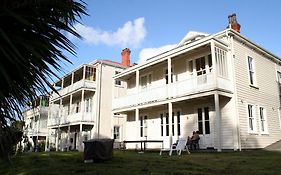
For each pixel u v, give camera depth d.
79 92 26.81
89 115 25.16
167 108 18.39
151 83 20.23
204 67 16.11
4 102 2.54
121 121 26.50
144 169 6.90
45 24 2.61
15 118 2.69
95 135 24.64
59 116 29.55
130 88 22.78
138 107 18.62
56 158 10.88
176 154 12.23
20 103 2.66
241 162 8.07
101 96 25.84
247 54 16.06
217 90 13.42
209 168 7.01
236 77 14.62
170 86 16.25
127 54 28.89
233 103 14.17
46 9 2.63
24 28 2.53
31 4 2.50
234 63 14.74
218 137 12.77
